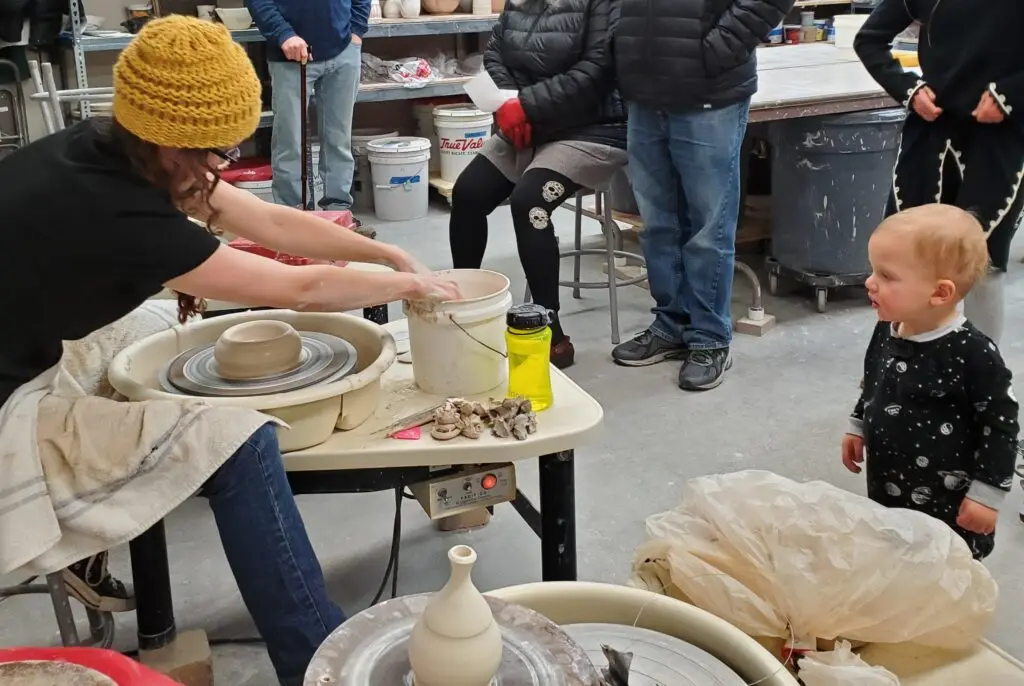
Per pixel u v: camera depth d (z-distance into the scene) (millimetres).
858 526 1369
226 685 1881
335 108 4902
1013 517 2361
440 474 1660
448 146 5621
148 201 1403
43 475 1421
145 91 1312
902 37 4453
